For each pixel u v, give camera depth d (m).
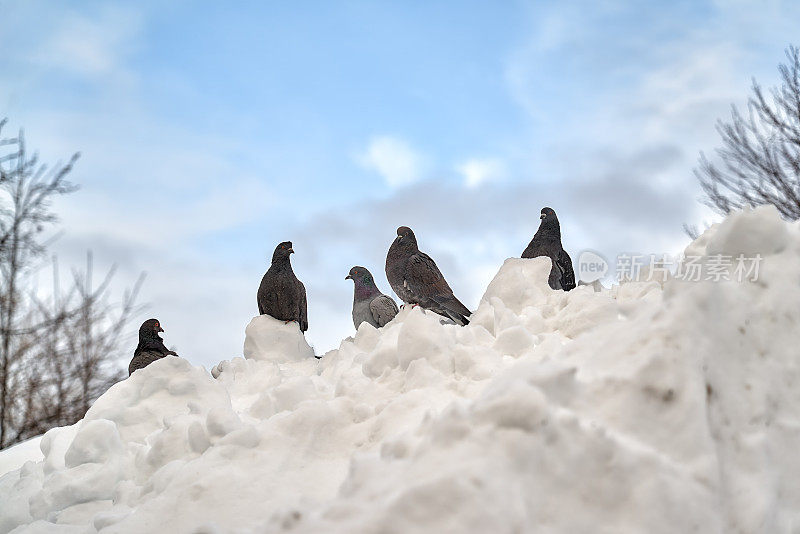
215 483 4.17
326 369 7.96
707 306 3.63
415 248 10.47
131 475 5.36
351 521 2.72
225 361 8.29
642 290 6.57
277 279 9.71
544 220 10.29
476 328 6.09
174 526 4.00
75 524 5.10
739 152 16.94
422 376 4.88
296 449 4.41
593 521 2.92
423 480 2.74
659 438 3.24
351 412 4.67
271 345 9.57
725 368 3.61
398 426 4.35
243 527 3.92
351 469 3.29
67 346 18.41
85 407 18.02
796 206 16.17
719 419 3.46
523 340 5.50
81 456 5.48
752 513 3.31
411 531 2.62
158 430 6.11
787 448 3.64
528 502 2.80
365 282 10.98
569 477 2.96
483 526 2.61
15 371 17.80
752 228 4.15
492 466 2.78
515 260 8.02
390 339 5.53
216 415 4.91
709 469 3.20
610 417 3.27
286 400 5.64
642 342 3.48
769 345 3.82
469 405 3.36
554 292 7.68
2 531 5.40
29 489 5.66
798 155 16.44
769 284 4.02
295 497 4.10
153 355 9.40
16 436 17.61
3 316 17.69
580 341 3.83
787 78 16.84
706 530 3.06
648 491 3.01
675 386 3.31
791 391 3.78
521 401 2.94
